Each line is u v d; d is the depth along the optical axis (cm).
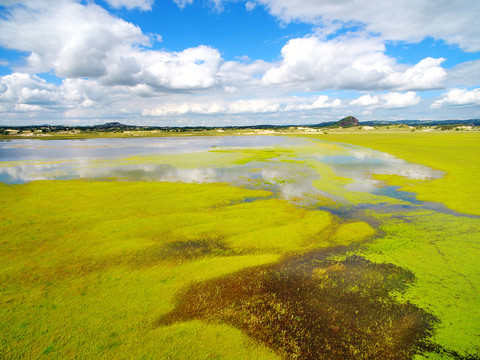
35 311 1090
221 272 1369
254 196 2698
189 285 1270
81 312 1087
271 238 1747
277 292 1225
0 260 1477
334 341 962
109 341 950
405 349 927
